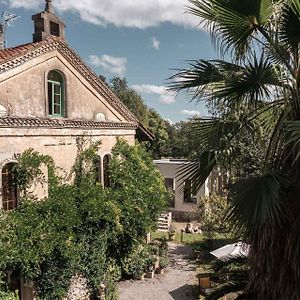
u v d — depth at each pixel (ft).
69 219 43.27
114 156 56.18
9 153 40.22
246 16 16.74
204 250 71.82
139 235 58.49
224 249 51.83
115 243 54.19
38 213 41.55
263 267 18.30
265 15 16.67
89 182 49.83
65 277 44.52
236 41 18.10
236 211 16.57
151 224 57.98
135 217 54.75
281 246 17.44
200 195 90.84
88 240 48.01
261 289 18.53
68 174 48.47
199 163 19.33
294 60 17.95
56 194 44.47
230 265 27.66
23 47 45.98
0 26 56.54
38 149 43.96
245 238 18.65
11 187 40.98
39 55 44.27
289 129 15.42
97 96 54.19
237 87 18.02
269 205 15.52
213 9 16.94
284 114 18.04
